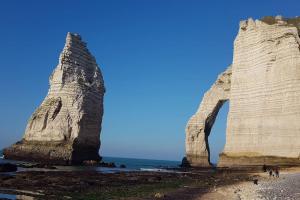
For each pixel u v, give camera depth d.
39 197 27.20
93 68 91.06
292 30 68.56
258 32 74.25
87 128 84.38
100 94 89.69
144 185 37.59
